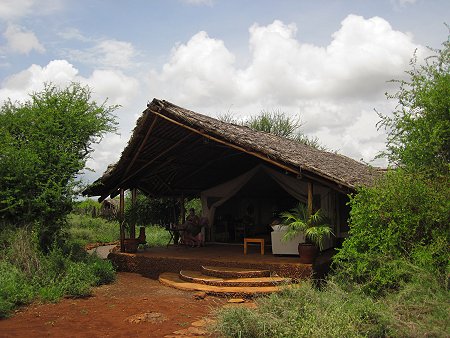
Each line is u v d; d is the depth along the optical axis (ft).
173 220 57.82
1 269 31.76
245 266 37.01
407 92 35.27
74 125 42.11
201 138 43.42
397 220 28.55
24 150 38.65
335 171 39.01
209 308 28.14
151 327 23.73
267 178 51.75
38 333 22.61
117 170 44.62
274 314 21.62
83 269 35.78
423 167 31.83
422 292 22.70
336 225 47.55
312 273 34.24
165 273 40.27
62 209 40.96
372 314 20.88
